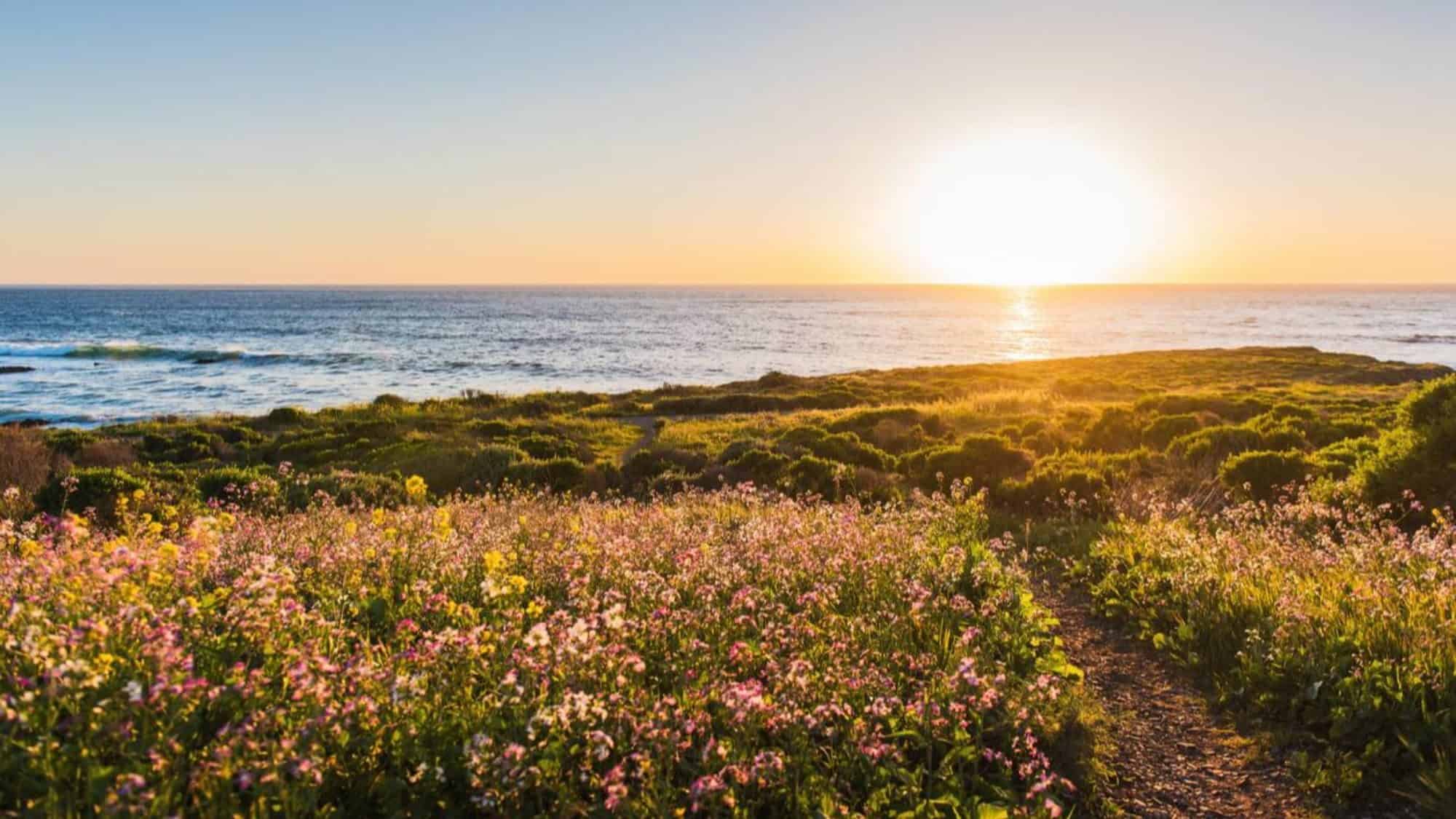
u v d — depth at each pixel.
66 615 4.01
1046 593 8.66
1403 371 56.31
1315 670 5.44
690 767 3.86
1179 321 195.50
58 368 77.56
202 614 4.54
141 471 17.83
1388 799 4.43
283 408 39.72
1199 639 6.60
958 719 4.52
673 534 8.14
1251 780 4.74
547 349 107.50
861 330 158.12
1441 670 5.02
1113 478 14.62
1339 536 9.96
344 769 3.51
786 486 16.34
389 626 5.42
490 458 22.70
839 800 3.93
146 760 3.12
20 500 13.77
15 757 3.07
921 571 7.06
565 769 3.70
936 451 18.41
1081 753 4.88
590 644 4.21
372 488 16.50
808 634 5.35
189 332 137.38
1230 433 17.72
